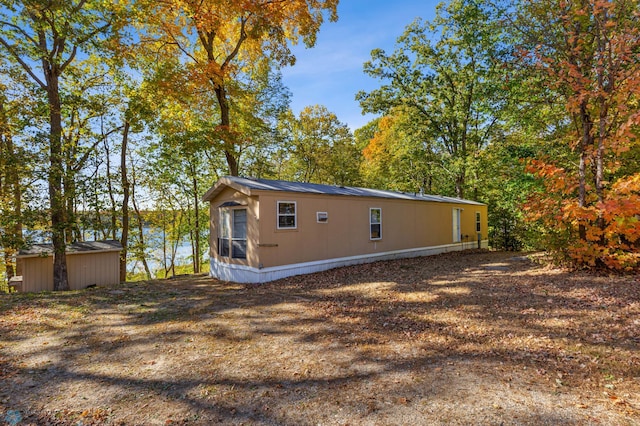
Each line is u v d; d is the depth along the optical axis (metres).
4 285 15.49
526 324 4.84
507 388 3.19
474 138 20.23
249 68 16.83
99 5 10.84
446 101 20.23
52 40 11.52
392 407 2.96
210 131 14.61
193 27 14.24
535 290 6.50
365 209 11.87
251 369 3.84
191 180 19.83
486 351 4.06
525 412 2.79
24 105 11.01
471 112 20.08
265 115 18.42
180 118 15.25
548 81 8.38
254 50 16.06
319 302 6.73
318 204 10.39
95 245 13.01
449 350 4.16
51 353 4.46
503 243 19.75
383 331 4.94
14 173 10.48
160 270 23.45
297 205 9.85
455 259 12.59
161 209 20.17
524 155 14.94
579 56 7.95
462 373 3.54
